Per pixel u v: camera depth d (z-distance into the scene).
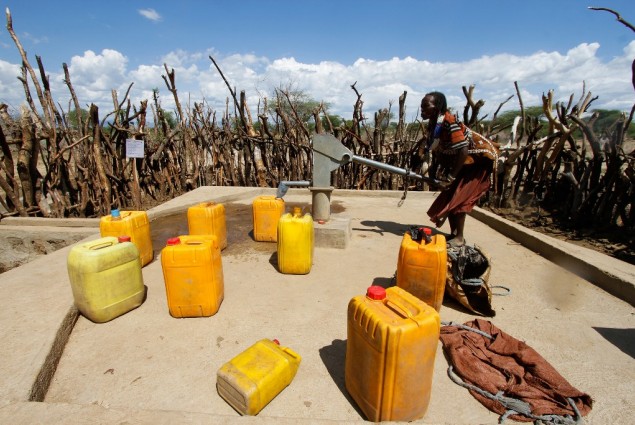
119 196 7.52
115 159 7.41
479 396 1.96
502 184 7.11
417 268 2.61
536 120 7.18
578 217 5.91
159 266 3.70
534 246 4.30
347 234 4.27
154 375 2.11
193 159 8.72
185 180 8.85
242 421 1.64
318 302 2.97
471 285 2.77
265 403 1.88
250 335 2.50
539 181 6.75
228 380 1.85
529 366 2.13
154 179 8.41
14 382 1.90
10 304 2.69
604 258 3.68
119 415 1.66
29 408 1.70
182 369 2.16
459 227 4.07
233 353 2.31
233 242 4.45
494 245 4.50
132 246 2.75
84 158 6.96
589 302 3.04
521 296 3.13
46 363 2.08
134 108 8.20
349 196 7.47
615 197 5.52
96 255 2.52
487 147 3.73
